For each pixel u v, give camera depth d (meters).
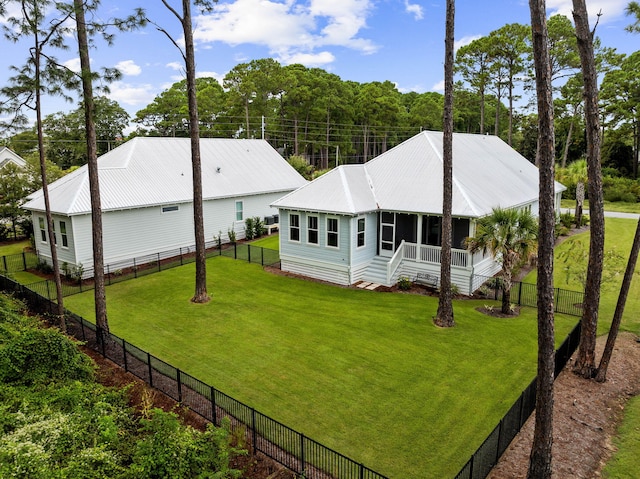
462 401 10.95
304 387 11.70
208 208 28.30
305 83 68.25
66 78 13.87
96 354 14.17
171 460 8.08
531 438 9.73
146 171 26.77
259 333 15.28
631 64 48.84
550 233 7.78
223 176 30.69
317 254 21.59
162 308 17.89
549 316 7.89
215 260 25.56
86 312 17.56
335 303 18.20
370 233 21.42
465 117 79.50
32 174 31.36
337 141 71.19
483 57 51.38
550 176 7.68
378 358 13.30
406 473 8.49
